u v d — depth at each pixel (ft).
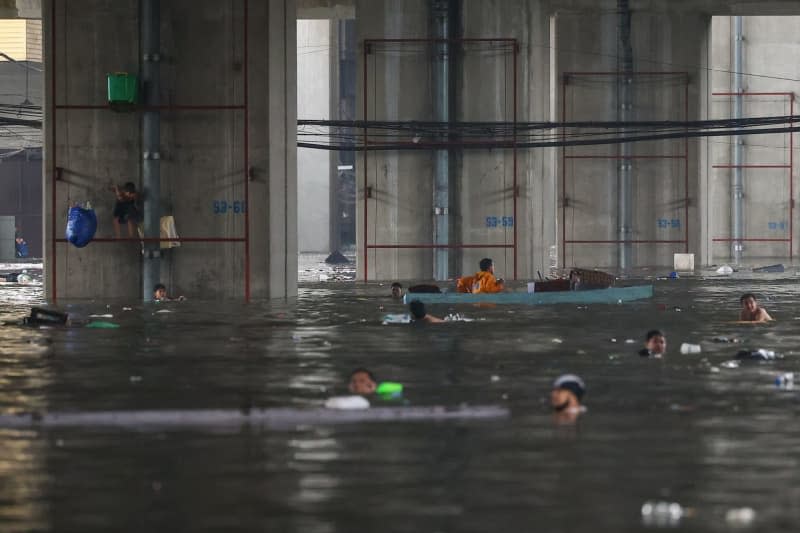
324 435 110.83
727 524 80.02
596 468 96.53
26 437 111.04
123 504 86.22
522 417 120.37
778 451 103.04
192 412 120.26
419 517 82.02
